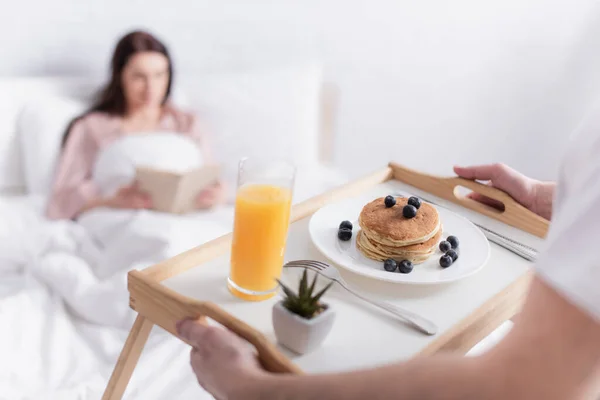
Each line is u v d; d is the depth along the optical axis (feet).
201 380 2.35
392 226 3.04
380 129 7.93
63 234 5.72
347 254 3.08
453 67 7.45
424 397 1.77
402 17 7.36
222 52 7.24
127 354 2.83
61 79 6.55
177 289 2.75
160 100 6.74
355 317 2.64
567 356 1.62
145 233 5.37
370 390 1.83
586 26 6.75
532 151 7.47
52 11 6.36
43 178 6.34
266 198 2.61
